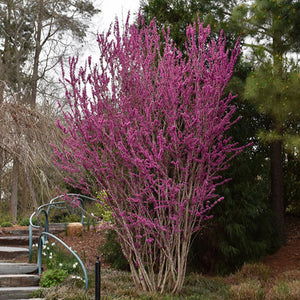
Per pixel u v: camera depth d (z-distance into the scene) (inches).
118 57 244.7
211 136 232.8
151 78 251.9
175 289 238.7
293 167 429.1
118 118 232.5
